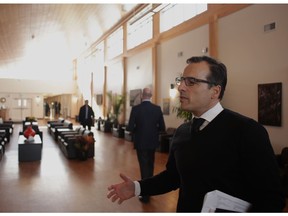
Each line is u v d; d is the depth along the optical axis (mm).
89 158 7359
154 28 10578
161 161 7109
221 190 1128
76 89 22984
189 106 1234
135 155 7848
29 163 6668
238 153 1126
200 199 1167
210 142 1180
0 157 6879
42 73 22203
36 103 22625
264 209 998
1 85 20625
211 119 1224
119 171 5949
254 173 1053
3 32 9742
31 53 16406
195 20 8172
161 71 10242
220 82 1229
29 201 4039
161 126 4141
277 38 5613
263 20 5930
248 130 1105
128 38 13289
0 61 16547
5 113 19984
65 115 25375
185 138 1299
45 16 8930
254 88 6152
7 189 4602
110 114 14547
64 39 14328
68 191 4535
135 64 12500
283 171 4336
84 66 20969
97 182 5086
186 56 8734
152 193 1426
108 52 16234
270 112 5719
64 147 7730
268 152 1067
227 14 6973
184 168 1255
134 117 4047
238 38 6629
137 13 11117
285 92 5445
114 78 15164
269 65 5785
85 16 10391
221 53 7191
